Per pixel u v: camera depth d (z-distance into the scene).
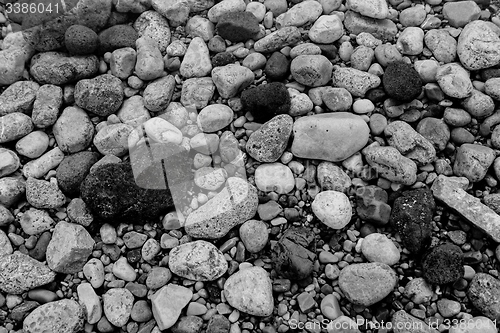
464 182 0.77
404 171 0.76
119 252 0.76
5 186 0.77
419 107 0.81
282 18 0.86
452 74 0.79
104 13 0.85
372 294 0.72
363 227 0.76
